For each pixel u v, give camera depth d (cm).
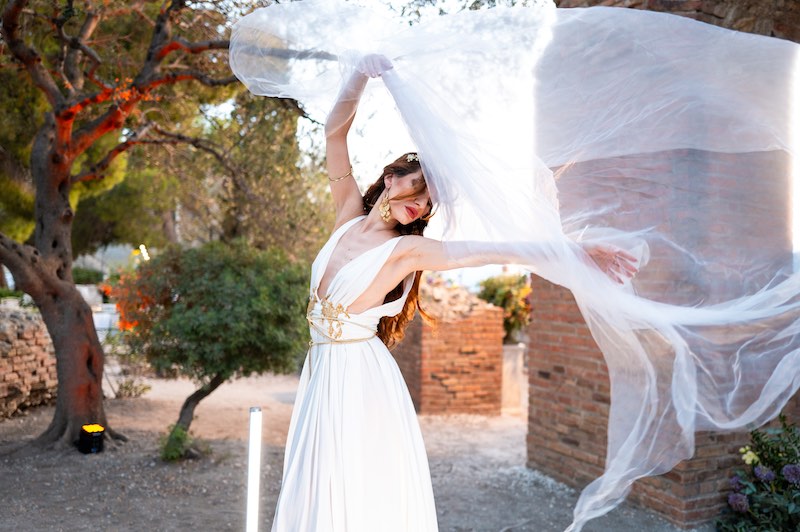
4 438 679
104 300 1731
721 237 258
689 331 230
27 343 821
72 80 690
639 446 232
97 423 662
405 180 233
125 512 476
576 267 211
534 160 221
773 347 247
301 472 219
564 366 568
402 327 259
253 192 884
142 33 775
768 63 246
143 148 995
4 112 775
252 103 825
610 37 242
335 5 259
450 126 221
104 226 1923
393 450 225
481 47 236
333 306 229
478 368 911
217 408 880
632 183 250
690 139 251
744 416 242
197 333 622
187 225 1841
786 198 256
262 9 261
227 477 568
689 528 451
